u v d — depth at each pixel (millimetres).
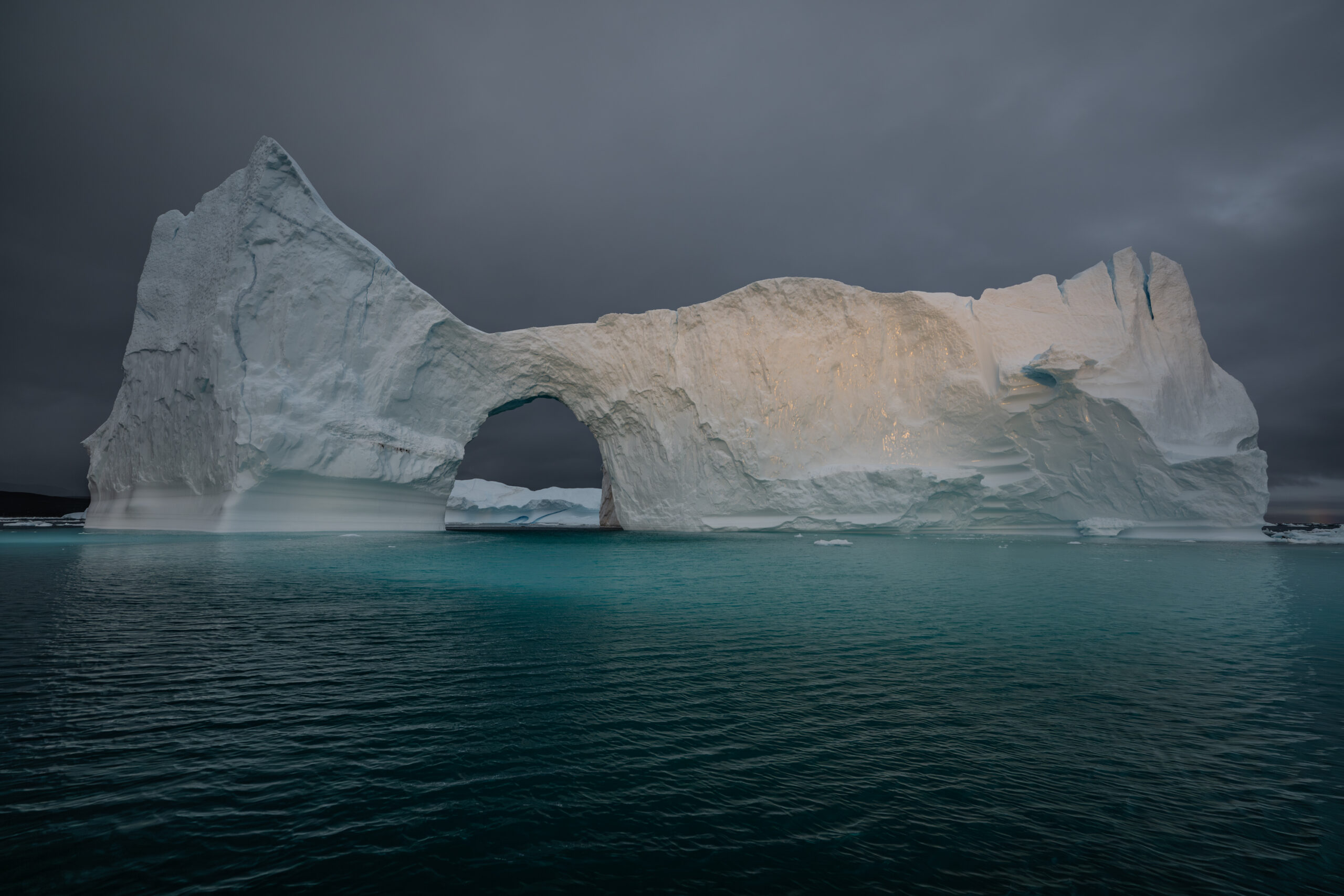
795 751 4438
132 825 3322
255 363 27219
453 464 33031
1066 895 2910
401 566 14836
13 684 5512
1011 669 6516
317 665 6285
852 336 34750
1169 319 33844
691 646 7355
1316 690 5926
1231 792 3967
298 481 27141
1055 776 4141
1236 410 32531
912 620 9047
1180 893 2936
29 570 13203
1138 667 6664
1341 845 3375
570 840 3289
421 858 3100
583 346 36594
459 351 33750
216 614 8711
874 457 34219
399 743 4418
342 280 29719
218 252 29188
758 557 18875
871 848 3266
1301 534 32219
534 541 26344
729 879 2975
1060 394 30969
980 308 35500
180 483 29250
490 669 6246
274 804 3570
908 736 4738
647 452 37375
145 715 4852
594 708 5203
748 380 34750
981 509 33000
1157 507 30203
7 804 3488
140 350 31438
